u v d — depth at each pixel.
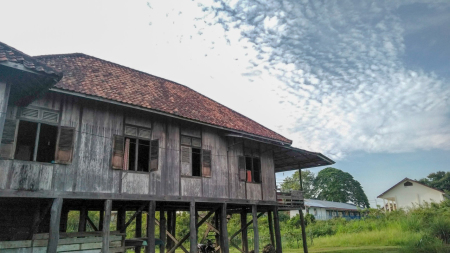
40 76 7.72
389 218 30.05
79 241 10.33
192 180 13.11
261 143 16.94
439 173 54.75
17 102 9.13
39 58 11.78
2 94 7.58
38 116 9.62
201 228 27.58
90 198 10.08
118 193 10.77
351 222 33.41
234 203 14.67
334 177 63.06
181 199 12.48
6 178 8.62
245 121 18.14
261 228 33.25
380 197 45.34
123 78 13.63
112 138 11.13
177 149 12.93
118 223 14.27
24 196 8.80
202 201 13.24
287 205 17.94
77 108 10.51
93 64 13.49
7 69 7.44
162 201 12.41
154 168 11.67
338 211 48.34
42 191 9.16
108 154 10.90
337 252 19.23
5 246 9.13
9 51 7.59
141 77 15.25
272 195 16.77
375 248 20.69
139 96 12.27
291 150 17.14
